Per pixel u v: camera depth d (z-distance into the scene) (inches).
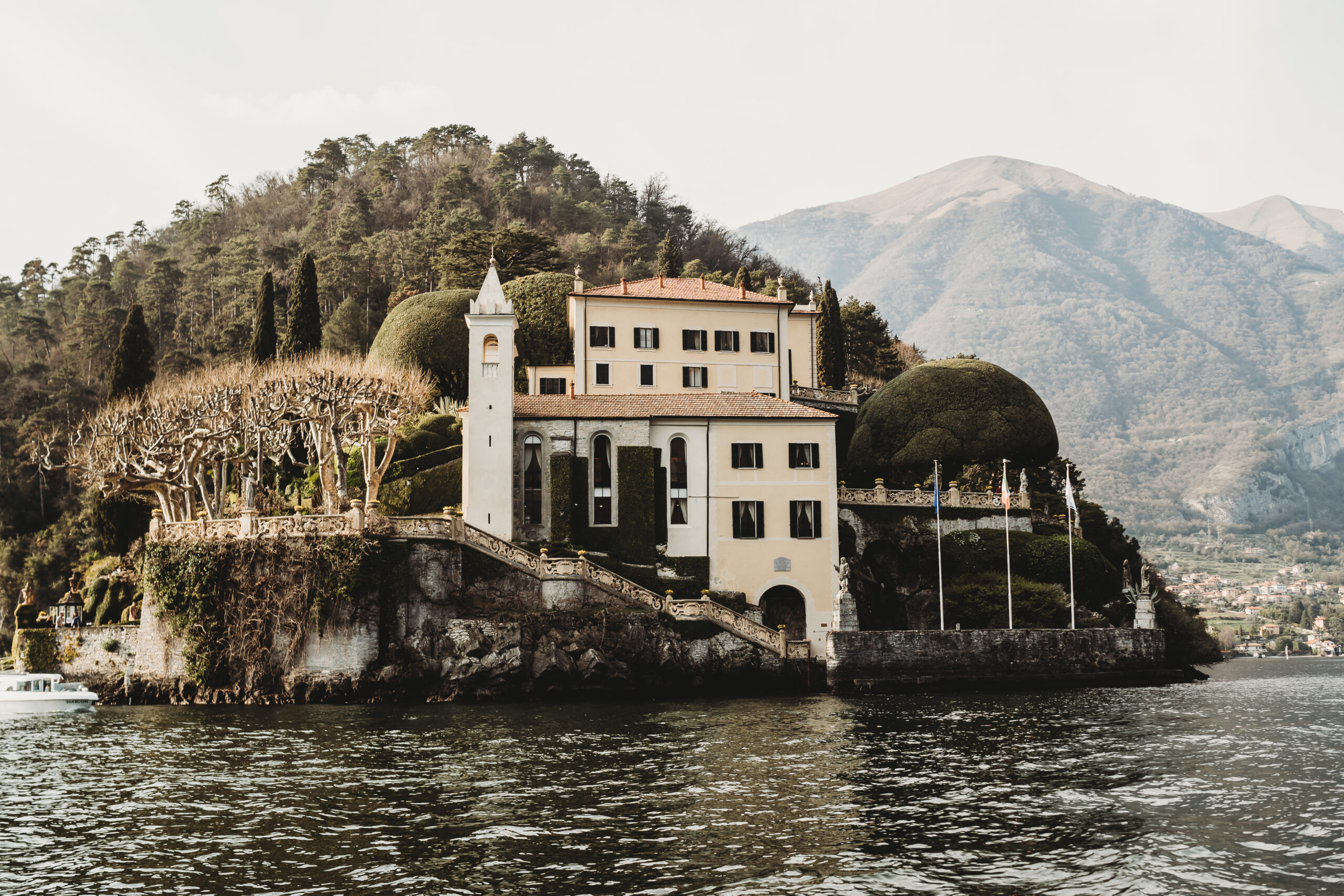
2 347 6117.1
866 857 980.6
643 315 3346.5
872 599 2773.1
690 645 2385.6
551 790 1245.1
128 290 6820.9
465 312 3747.5
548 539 2667.3
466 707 2138.3
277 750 1558.8
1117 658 2524.6
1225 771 1348.4
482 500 2615.7
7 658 3061.0
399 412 2755.9
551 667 2252.7
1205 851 999.0
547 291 3577.8
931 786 1264.8
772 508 2721.5
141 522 3198.8
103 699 2391.7
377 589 2272.4
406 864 964.6
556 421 2716.5
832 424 2760.8
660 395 2851.9
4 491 4424.2
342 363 2881.4
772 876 930.1
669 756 1464.1
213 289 6028.5
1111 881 917.2
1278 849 1007.6
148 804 1208.8
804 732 1694.1
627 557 2667.3
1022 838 1039.0
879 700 2206.0
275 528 2313.0
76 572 3614.7
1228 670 3651.6
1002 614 2711.6
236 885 917.8
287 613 2276.1
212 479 3228.3
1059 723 1782.7
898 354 5556.1
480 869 950.4
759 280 5772.6
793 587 2706.7
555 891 894.4
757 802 1186.6
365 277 5669.3
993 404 3341.5
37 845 1045.8
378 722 1873.8
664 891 894.4
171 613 2362.2
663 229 7583.7
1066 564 2819.9
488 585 2399.1
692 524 2704.2
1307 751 1499.8
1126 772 1343.5
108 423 2812.5
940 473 3312.0
